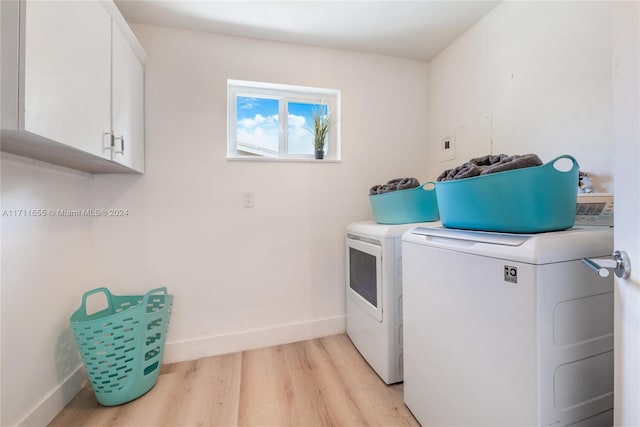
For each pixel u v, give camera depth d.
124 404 1.36
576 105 1.26
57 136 0.89
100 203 1.66
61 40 0.91
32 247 1.22
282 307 1.98
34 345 1.21
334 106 2.15
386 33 1.89
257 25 1.76
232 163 1.87
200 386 1.50
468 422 0.92
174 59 1.75
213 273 1.85
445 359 1.02
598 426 0.80
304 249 2.02
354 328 1.90
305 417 1.27
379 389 1.45
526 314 0.74
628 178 0.59
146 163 1.72
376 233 1.52
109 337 1.30
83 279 1.57
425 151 2.30
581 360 0.78
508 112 1.59
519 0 1.51
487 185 0.92
